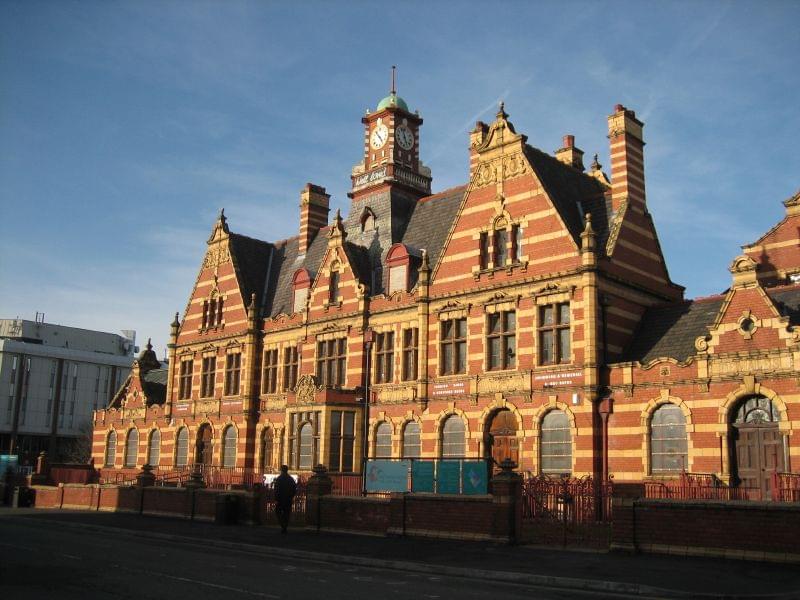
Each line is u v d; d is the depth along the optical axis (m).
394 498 27.58
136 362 63.16
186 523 33.50
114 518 36.06
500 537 24.31
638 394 32.59
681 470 30.95
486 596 15.57
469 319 38.78
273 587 16.39
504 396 36.66
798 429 28.25
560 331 35.44
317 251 53.06
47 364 115.12
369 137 52.03
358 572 19.53
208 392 55.09
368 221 49.50
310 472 42.75
